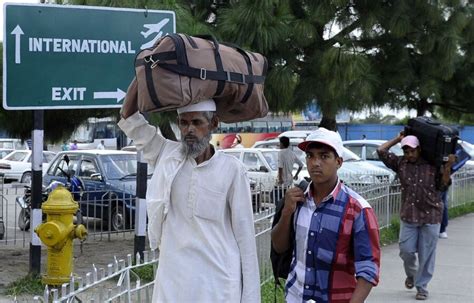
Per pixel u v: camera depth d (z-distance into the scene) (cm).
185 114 362
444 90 1788
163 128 991
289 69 1257
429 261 783
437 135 757
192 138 361
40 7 773
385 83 1446
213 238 363
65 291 425
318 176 381
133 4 993
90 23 797
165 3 1041
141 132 382
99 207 1202
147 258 543
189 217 362
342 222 378
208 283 359
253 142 3073
